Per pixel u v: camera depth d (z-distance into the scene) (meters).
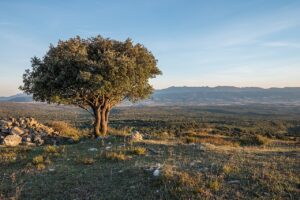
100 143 18.69
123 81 21.83
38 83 22.09
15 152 17.16
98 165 13.36
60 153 16.38
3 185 11.41
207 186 10.03
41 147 18.78
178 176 10.80
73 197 10.18
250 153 15.34
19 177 12.33
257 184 10.12
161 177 10.72
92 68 21.55
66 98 23.59
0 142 20.83
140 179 11.07
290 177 10.71
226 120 166.88
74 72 21.36
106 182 11.16
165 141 19.84
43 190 10.86
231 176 10.88
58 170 12.94
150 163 12.78
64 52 21.97
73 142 23.03
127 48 24.50
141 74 23.62
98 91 21.14
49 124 27.69
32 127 24.52
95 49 23.89
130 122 106.00
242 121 158.88
